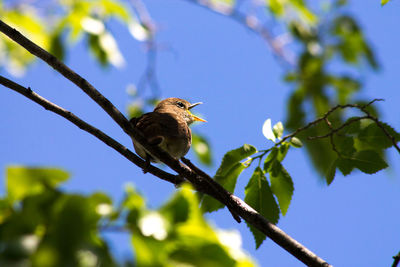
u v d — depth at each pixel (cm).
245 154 818
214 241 459
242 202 779
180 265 443
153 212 452
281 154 822
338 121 1006
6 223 434
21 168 451
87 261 408
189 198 470
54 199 434
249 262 462
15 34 805
